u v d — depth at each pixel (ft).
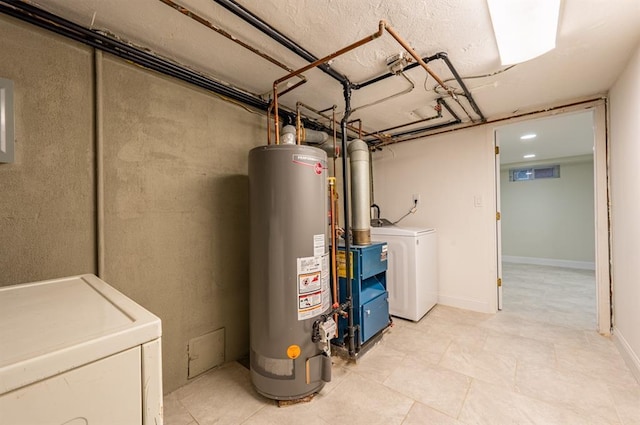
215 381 5.54
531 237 18.31
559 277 14.12
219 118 6.16
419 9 3.94
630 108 5.47
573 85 6.55
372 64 5.43
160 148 5.16
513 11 3.96
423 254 8.69
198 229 5.75
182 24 4.23
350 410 4.60
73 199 4.17
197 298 5.71
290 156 4.80
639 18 4.15
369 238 7.28
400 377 5.48
